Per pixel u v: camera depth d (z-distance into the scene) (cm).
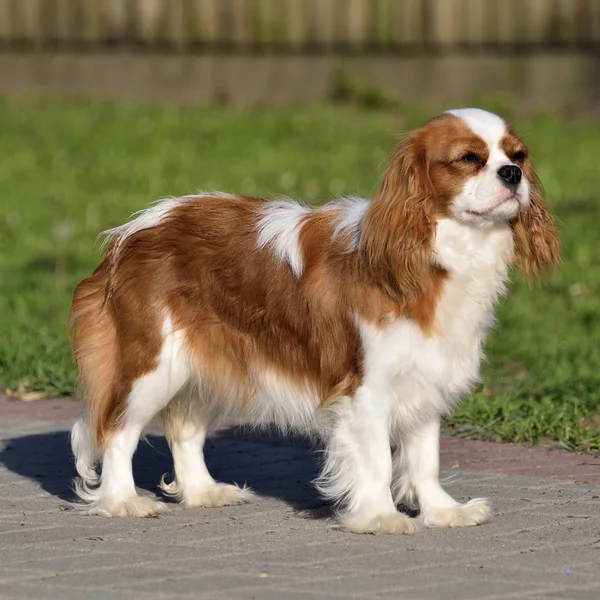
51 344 1570
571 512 991
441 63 3128
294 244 971
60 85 3269
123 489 1009
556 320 1709
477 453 1191
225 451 1218
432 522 961
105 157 2714
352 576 829
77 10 3250
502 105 3048
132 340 1003
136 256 1012
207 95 3244
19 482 1098
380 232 924
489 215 921
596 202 2316
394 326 925
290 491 1078
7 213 2298
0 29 3269
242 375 998
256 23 3200
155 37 3241
